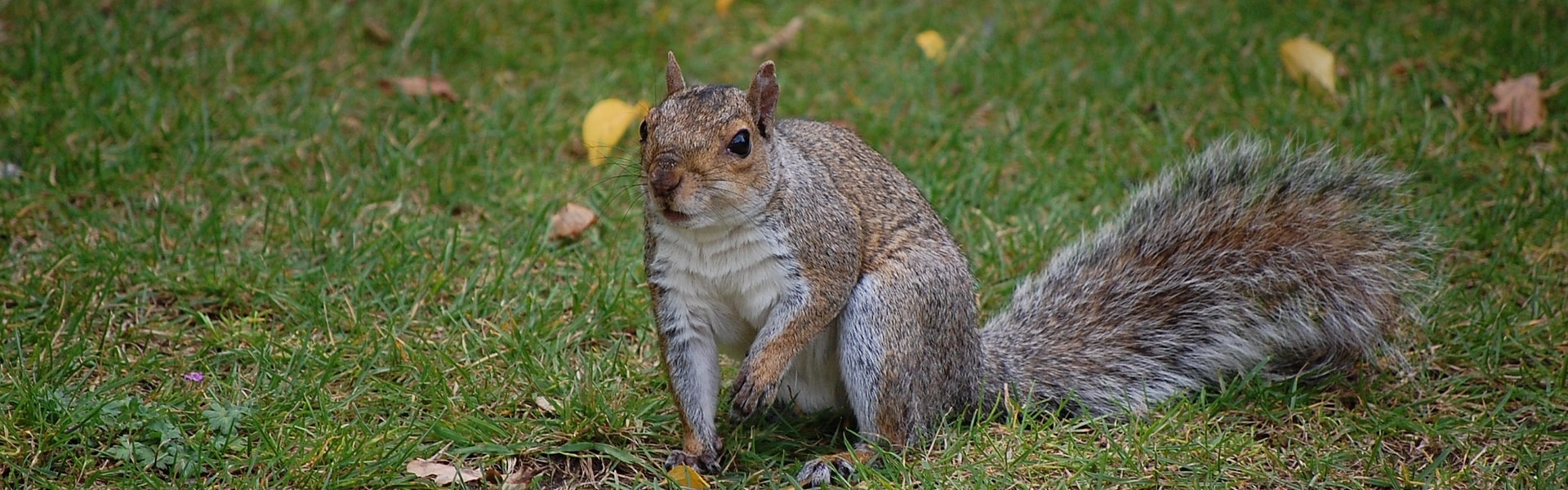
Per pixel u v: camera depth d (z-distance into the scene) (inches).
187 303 380.8
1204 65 524.1
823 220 311.3
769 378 304.7
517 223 427.8
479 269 397.4
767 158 301.7
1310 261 366.3
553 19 558.3
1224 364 364.5
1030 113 498.0
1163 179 386.9
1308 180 376.8
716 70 536.4
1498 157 458.9
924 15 571.5
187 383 341.4
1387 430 334.6
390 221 424.5
